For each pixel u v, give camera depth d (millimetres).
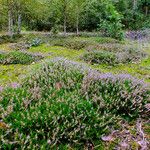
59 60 8352
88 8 32250
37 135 4363
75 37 22062
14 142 3949
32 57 12195
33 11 25812
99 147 4594
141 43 20125
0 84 8133
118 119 5418
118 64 11688
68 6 23953
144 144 4738
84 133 4520
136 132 5133
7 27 30141
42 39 19031
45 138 4371
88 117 4953
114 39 20359
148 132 5188
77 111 5000
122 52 14203
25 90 5859
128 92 5992
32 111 4859
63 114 4773
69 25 31844
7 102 5191
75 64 8047
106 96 5727
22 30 31125
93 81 6387
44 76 7035
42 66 7844
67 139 4520
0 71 9922
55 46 16531
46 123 4445
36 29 33406
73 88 6277
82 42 16984
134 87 6383
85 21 33156
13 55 11852
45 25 33250
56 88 6309
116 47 15734
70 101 5281
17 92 5684
